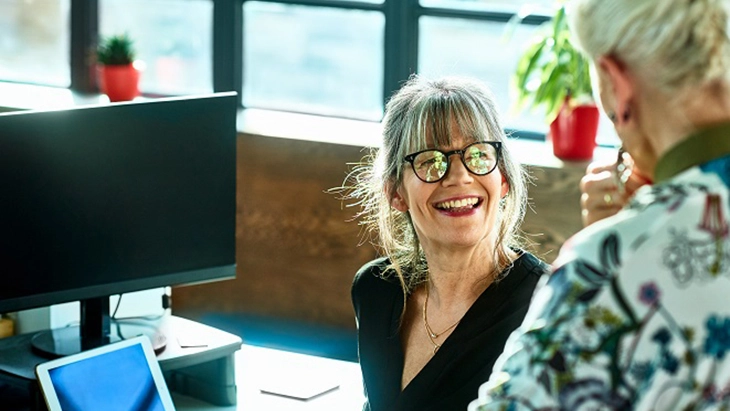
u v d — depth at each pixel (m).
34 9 4.51
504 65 3.76
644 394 1.07
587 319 1.08
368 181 2.27
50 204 2.23
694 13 1.09
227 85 4.18
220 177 2.41
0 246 2.20
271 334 3.97
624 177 1.43
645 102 1.14
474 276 2.08
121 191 2.30
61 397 2.13
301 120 4.03
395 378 2.14
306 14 4.00
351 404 2.45
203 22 4.20
